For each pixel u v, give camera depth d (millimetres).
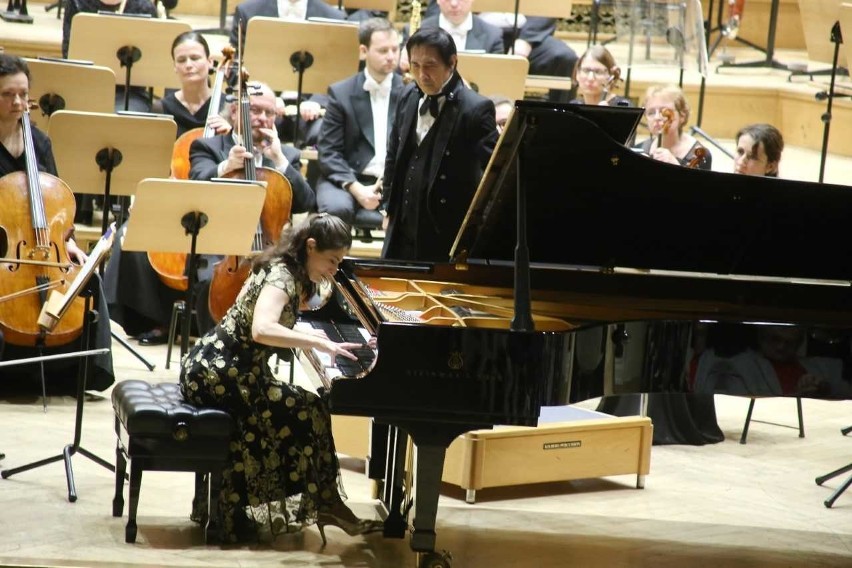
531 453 14797
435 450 11695
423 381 11469
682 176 13141
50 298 15742
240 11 25281
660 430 17391
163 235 15914
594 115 12391
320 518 12773
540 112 11852
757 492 15695
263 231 18531
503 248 13977
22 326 16141
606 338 12109
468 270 14578
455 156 15930
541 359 11523
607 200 13344
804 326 12703
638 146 19125
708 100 29156
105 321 17094
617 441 15320
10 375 17453
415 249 16328
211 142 19469
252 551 12555
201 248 16219
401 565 12422
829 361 12797
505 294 14266
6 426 15938
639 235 13875
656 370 12398
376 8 26625
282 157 19984
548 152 12555
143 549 12367
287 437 12680
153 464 12312
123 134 18234
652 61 22422
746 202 13586
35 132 17125
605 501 15070
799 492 15781
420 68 15617
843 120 27781
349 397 11430
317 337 12125
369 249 21875
